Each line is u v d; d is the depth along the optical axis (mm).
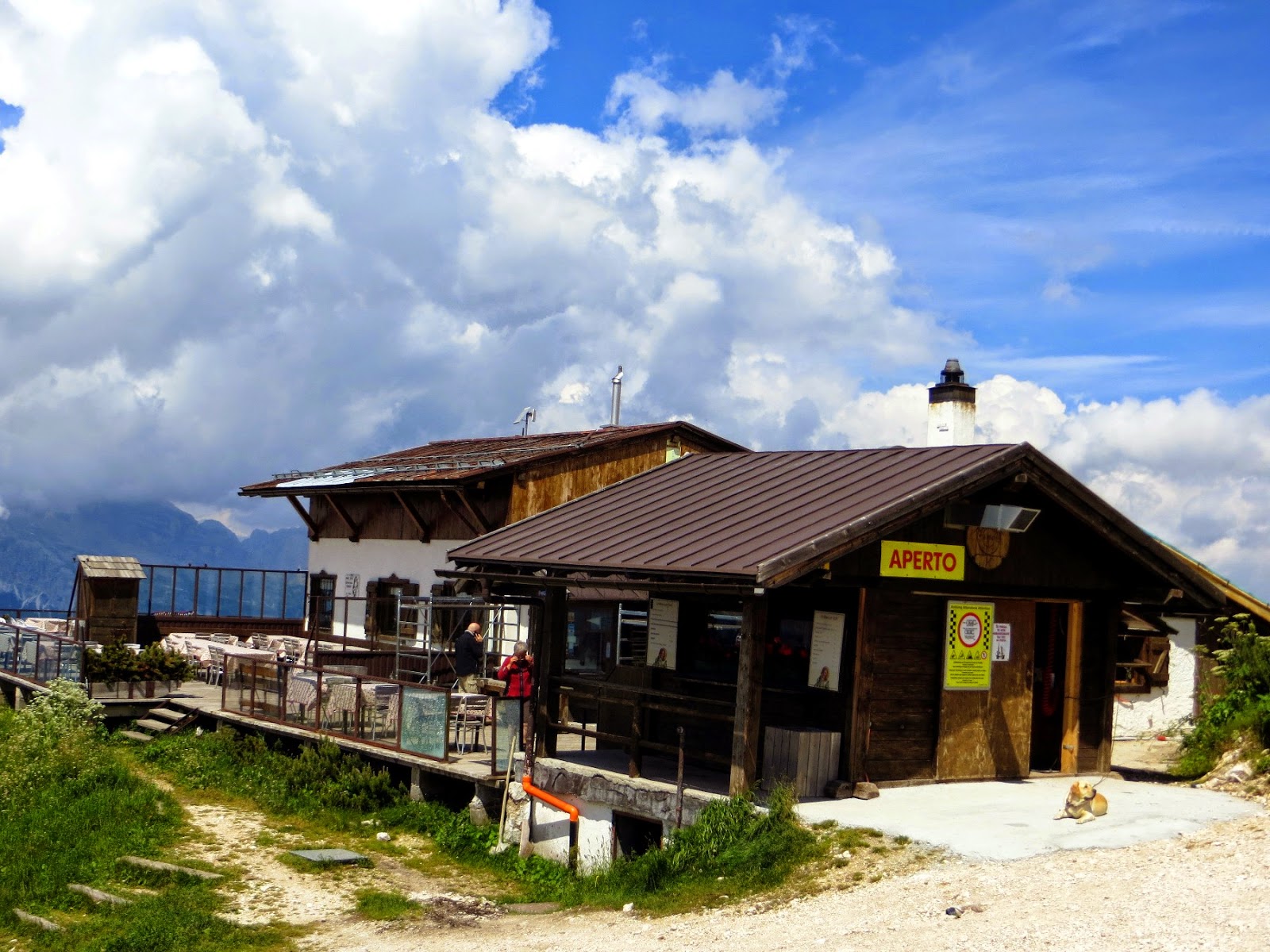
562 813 15203
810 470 16016
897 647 14289
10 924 12375
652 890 12508
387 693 18469
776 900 11016
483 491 24438
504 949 10875
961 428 18641
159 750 21422
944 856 11141
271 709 21172
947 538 14383
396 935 12016
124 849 15242
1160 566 15523
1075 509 14750
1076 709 16172
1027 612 15516
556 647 16359
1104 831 11891
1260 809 13039
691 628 16016
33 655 26516
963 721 14805
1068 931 8641
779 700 14602
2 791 17969
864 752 13672
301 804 17766
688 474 18016
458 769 16594
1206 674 21859
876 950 8805
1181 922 8547
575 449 24219
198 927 12047
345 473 29344
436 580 25797
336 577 30125
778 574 12281
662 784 14273
